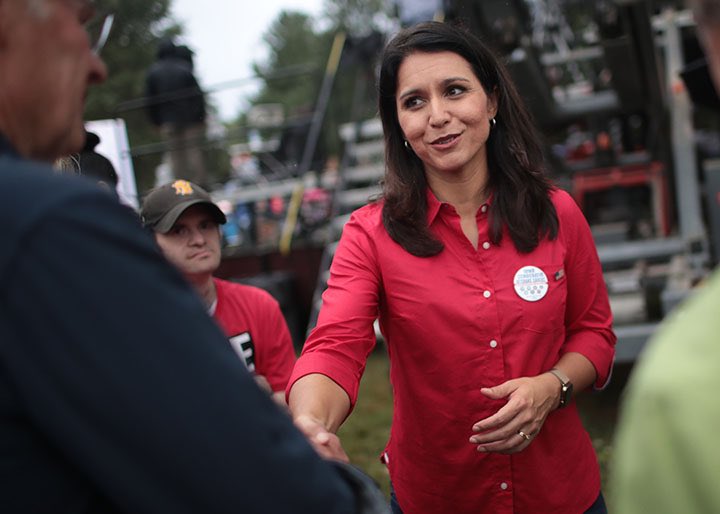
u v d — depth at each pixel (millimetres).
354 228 1985
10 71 923
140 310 826
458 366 1873
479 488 1927
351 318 1835
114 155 3787
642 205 7586
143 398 804
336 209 7816
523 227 1889
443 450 1935
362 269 1924
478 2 5238
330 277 1961
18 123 944
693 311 754
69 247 806
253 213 8336
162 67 7684
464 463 1918
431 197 1920
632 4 5359
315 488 907
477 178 1944
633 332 4602
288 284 7664
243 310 2672
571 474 1950
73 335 793
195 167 7832
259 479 851
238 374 886
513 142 1963
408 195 1904
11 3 906
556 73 7801
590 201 7512
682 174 5762
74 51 972
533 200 1914
